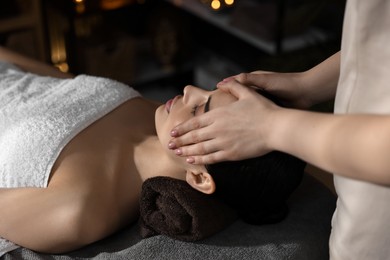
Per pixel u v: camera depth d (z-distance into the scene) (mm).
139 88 3080
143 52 3244
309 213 1251
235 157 955
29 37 2719
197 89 1154
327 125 820
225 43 3051
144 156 1280
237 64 3000
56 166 1227
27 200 1176
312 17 2443
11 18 2623
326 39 2414
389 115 781
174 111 1160
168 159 1247
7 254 1158
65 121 1295
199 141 972
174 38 3104
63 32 2838
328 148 803
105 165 1245
